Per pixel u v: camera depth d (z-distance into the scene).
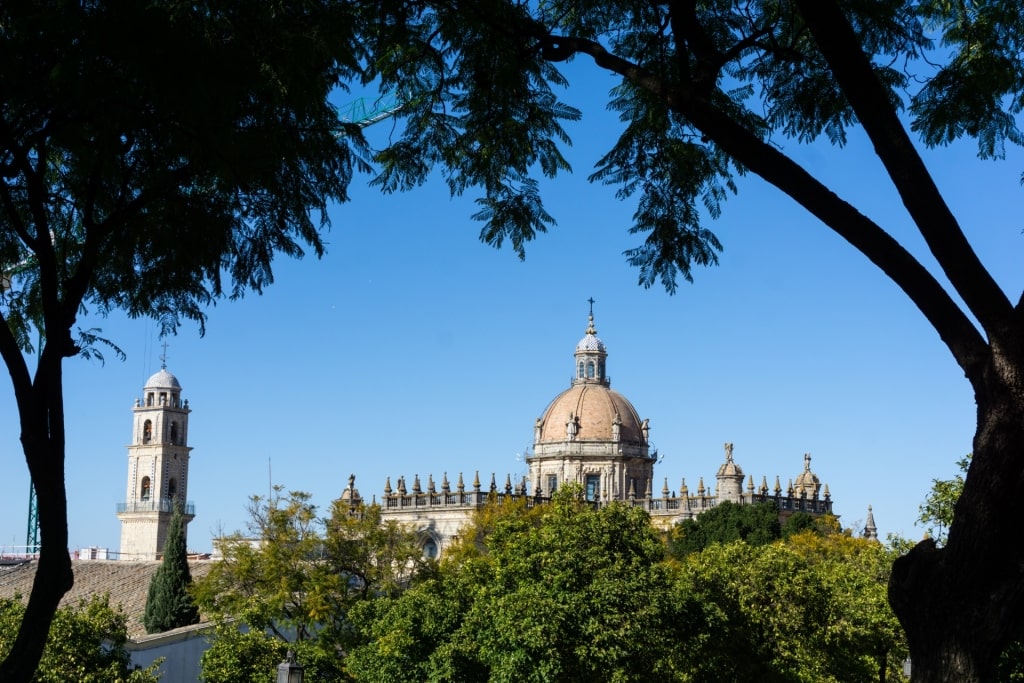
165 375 168.62
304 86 16.39
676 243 19.27
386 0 18.17
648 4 19.14
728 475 142.75
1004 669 34.78
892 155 13.69
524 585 46.00
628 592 44.66
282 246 18.34
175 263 18.45
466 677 47.16
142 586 89.06
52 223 20.05
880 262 13.98
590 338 156.62
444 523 131.75
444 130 21.02
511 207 21.12
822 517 124.69
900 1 17.97
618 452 149.12
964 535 13.10
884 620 53.78
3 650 41.91
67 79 14.81
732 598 53.91
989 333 13.19
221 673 51.94
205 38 15.26
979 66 18.56
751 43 16.53
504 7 18.58
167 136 16.44
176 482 167.25
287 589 66.69
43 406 17.27
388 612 54.16
